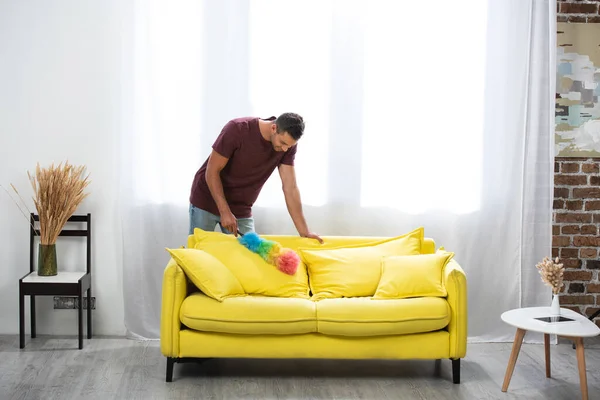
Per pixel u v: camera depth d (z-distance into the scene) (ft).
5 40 15.17
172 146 15.12
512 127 15.40
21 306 14.57
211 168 13.50
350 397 12.17
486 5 15.24
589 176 16.11
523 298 15.70
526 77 15.30
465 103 15.33
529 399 12.23
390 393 12.40
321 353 12.65
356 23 15.14
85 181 15.40
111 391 12.26
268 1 15.06
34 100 15.33
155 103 14.96
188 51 14.99
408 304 12.63
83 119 15.39
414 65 15.25
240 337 12.57
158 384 12.65
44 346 14.87
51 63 15.26
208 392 12.28
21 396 11.96
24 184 15.51
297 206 14.35
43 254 14.88
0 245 15.61
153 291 15.42
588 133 16.01
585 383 11.82
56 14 15.17
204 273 12.66
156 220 15.26
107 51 15.26
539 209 15.51
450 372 13.58
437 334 12.77
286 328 12.42
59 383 12.64
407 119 15.34
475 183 15.47
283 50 15.16
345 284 13.57
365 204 15.51
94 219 15.60
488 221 15.58
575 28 15.84
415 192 15.46
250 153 13.56
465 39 15.24
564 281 16.22
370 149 15.42
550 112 15.35
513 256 15.60
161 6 14.85
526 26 15.25
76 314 15.79
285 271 13.46
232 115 15.16
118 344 15.10
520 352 14.97
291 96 15.24
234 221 13.41
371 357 12.71
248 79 15.12
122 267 15.57
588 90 15.96
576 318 12.41
